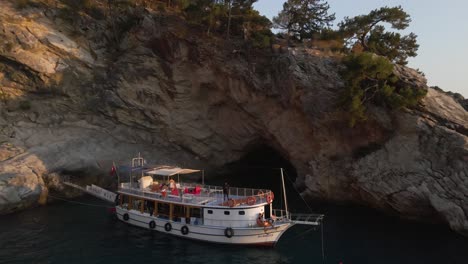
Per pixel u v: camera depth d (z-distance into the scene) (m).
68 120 44.47
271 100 43.69
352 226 31.09
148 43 46.94
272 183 48.97
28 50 42.69
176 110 48.25
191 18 46.03
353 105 34.06
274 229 26.38
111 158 44.47
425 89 34.88
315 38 47.09
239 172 54.88
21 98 42.56
